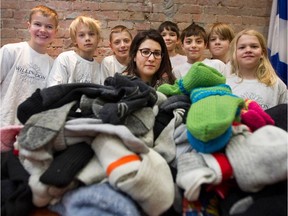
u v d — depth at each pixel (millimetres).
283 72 1995
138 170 605
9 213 615
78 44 1782
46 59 1705
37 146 634
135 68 1373
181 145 769
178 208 674
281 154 596
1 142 790
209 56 2166
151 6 2090
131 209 590
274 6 2064
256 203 600
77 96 766
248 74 1456
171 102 842
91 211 597
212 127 625
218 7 2158
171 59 1992
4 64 1583
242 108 771
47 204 660
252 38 1404
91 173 638
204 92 785
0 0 1941
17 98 1593
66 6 1998
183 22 2135
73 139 672
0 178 730
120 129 643
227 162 636
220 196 653
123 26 1941
